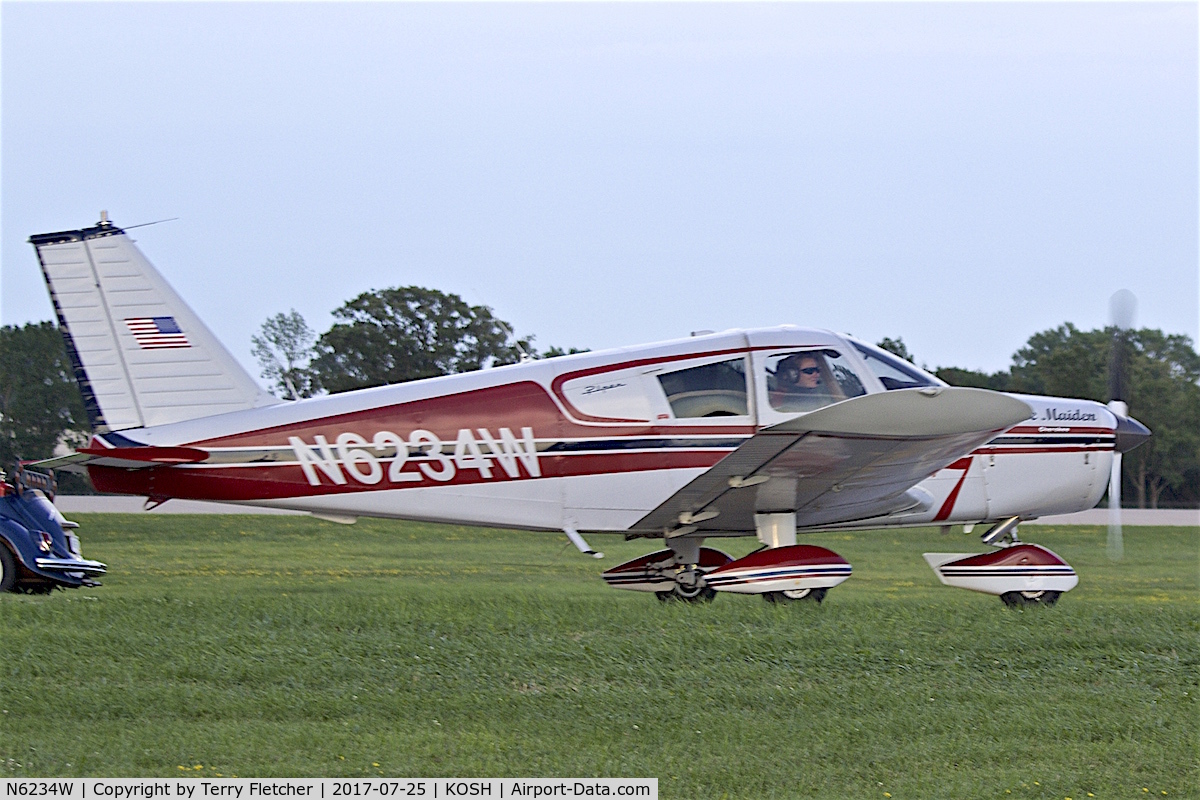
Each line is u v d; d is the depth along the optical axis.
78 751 19.69
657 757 19.95
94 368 36.53
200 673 24.78
